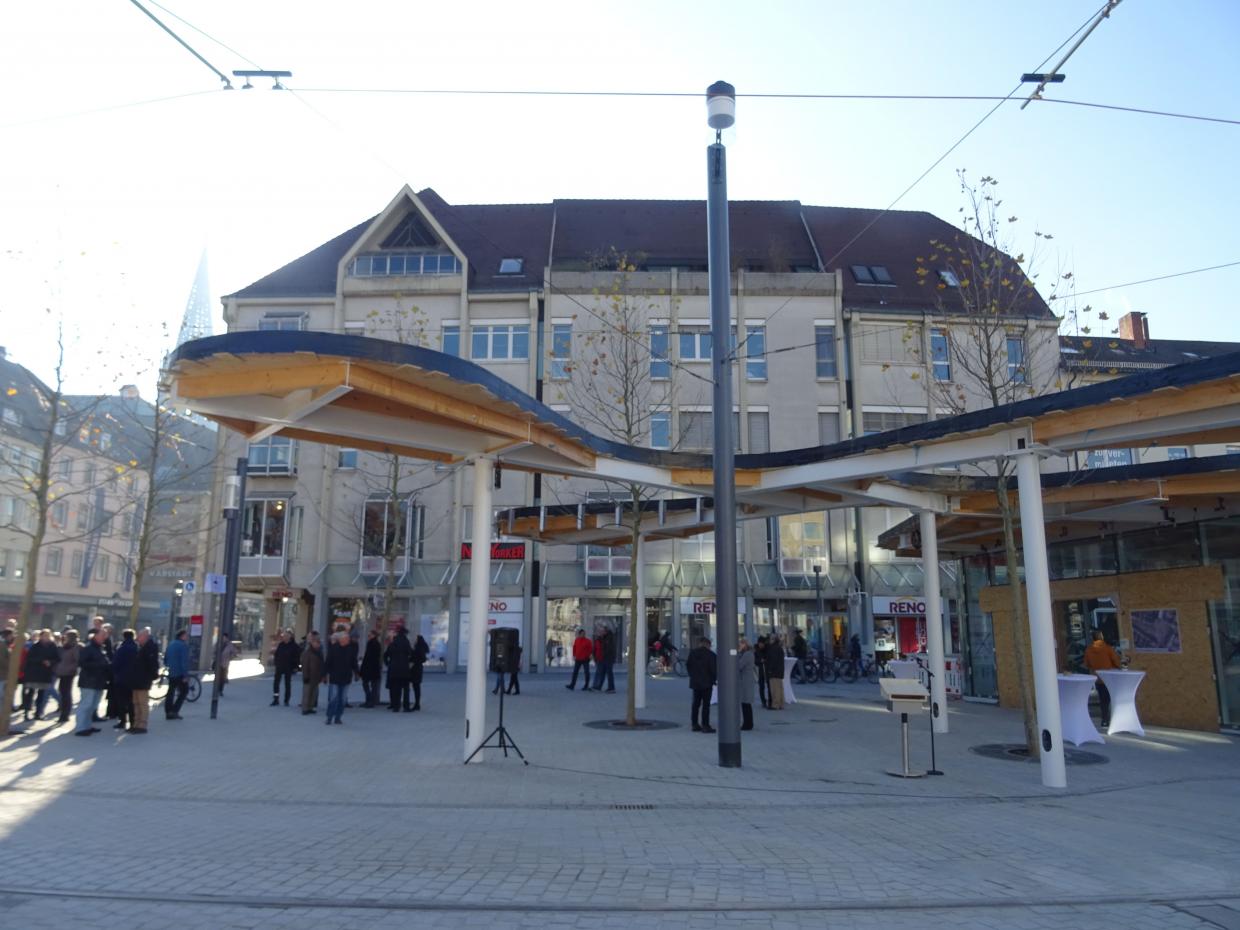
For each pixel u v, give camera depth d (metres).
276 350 9.23
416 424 12.02
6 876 6.66
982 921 5.82
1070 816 9.27
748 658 16.78
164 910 5.89
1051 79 11.05
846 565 37.12
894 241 43.00
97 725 16.42
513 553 35.31
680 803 9.81
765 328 37.50
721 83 11.89
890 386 37.19
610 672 25.27
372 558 35.75
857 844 7.91
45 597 46.03
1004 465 14.43
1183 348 44.62
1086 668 20.06
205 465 23.81
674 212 43.94
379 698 21.56
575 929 5.62
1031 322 22.55
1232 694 16.53
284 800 9.87
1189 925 5.75
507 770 11.88
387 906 6.01
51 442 17.27
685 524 20.20
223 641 22.25
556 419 12.37
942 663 16.50
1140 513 17.53
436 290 37.38
